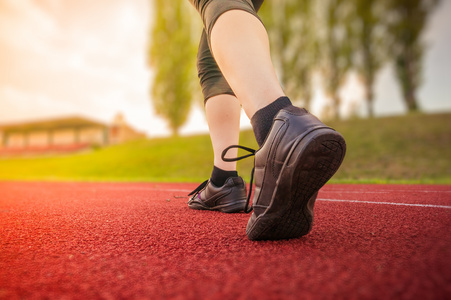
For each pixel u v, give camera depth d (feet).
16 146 112.68
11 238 2.87
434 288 1.36
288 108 2.33
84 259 2.15
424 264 1.68
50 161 64.49
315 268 1.73
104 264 2.02
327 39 65.00
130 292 1.52
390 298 1.28
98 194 8.95
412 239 2.27
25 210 4.95
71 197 7.84
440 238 2.24
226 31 2.46
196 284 1.59
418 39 56.44
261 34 2.54
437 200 5.30
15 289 1.61
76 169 46.24
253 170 2.74
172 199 6.86
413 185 12.51
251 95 2.41
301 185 2.22
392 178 22.76
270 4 66.23
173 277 1.72
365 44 60.03
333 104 63.93
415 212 3.65
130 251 2.33
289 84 65.21
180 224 3.43
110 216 4.13
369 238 2.39
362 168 27.91
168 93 72.79
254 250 2.23
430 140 36.29
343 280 1.52
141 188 13.03
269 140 2.31
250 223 2.56
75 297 1.49
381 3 59.31
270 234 2.46
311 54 65.10
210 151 44.09
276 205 2.32
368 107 60.29
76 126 107.45
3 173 48.67
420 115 48.75
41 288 1.62
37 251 2.39
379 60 59.21
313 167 2.13
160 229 3.15
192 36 74.38
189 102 73.20
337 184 13.99
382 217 3.38
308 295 1.37
